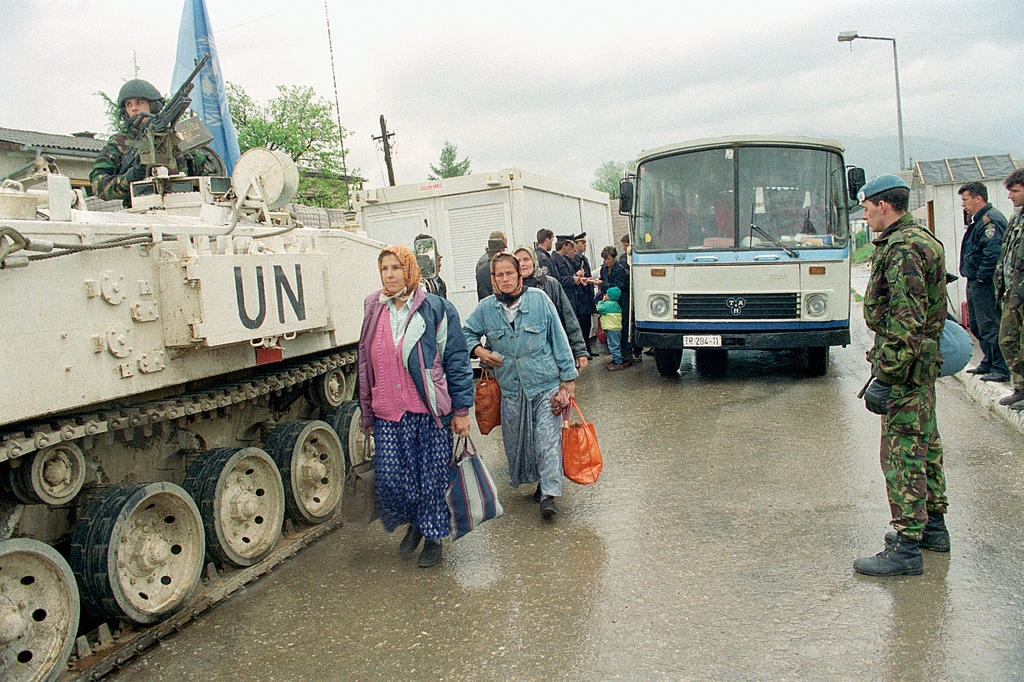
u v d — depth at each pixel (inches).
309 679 140.9
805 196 374.0
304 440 214.8
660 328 386.9
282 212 231.9
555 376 217.8
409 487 185.0
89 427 146.4
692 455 263.9
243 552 186.1
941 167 478.9
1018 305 256.1
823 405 325.4
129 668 149.3
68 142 912.9
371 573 187.5
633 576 172.7
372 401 187.2
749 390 367.2
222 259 167.2
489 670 138.5
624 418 327.3
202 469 183.0
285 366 223.9
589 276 524.4
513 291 215.2
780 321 368.8
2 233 122.3
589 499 228.5
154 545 160.6
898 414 161.8
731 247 374.0
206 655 152.6
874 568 163.3
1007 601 148.6
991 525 185.6
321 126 1412.4
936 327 163.3
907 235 159.5
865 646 136.3
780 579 165.6
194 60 438.3
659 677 131.6
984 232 311.0
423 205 466.9
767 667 132.0
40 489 139.4
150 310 156.9
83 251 141.9
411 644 150.6
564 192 560.4
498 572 181.8
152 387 157.6
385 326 185.3
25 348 130.1
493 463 279.4
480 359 219.8
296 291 196.4
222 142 442.9
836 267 364.8
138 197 221.3
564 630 150.9
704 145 382.3
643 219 394.0
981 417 284.5
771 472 239.3
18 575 135.2
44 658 136.3
